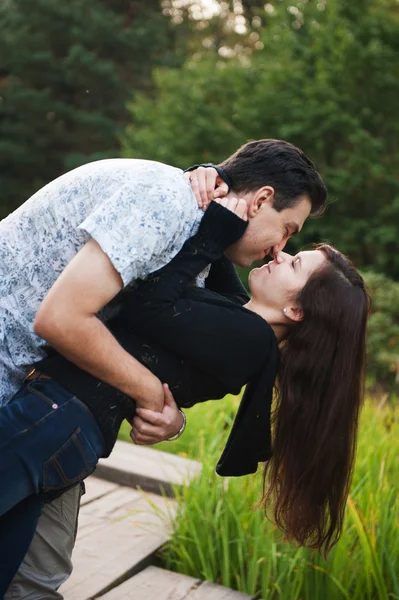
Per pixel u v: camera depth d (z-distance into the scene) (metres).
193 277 1.76
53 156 21.20
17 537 1.73
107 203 1.65
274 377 1.88
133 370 1.71
